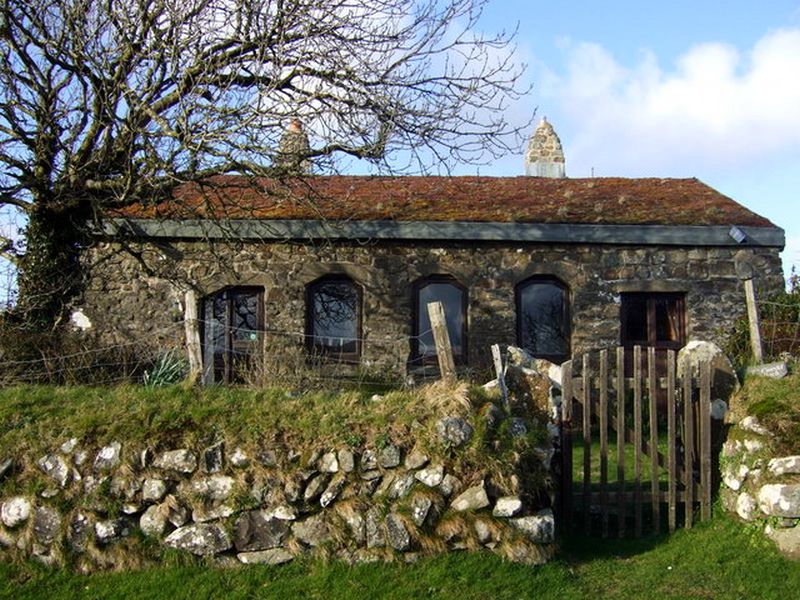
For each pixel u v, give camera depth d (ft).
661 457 27.40
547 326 43.06
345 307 43.32
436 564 20.52
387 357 42.19
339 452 21.63
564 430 24.18
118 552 20.94
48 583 20.34
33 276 37.58
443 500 21.30
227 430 22.13
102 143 36.50
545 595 19.61
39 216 37.91
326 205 43.60
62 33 34.32
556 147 57.88
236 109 32.60
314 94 34.27
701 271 42.42
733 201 46.32
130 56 34.55
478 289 42.52
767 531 22.26
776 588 20.07
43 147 35.42
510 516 21.12
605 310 42.39
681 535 23.39
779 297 40.42
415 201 45.09
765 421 23.70
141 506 21.39
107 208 38.06
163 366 32.48
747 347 39.06
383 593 19.52
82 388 25.20
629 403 32.24
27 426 22.50
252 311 43.62
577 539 23.34
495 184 50.01
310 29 35.14
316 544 20.98
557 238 42.01
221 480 21.48
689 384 24.27
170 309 42.60
